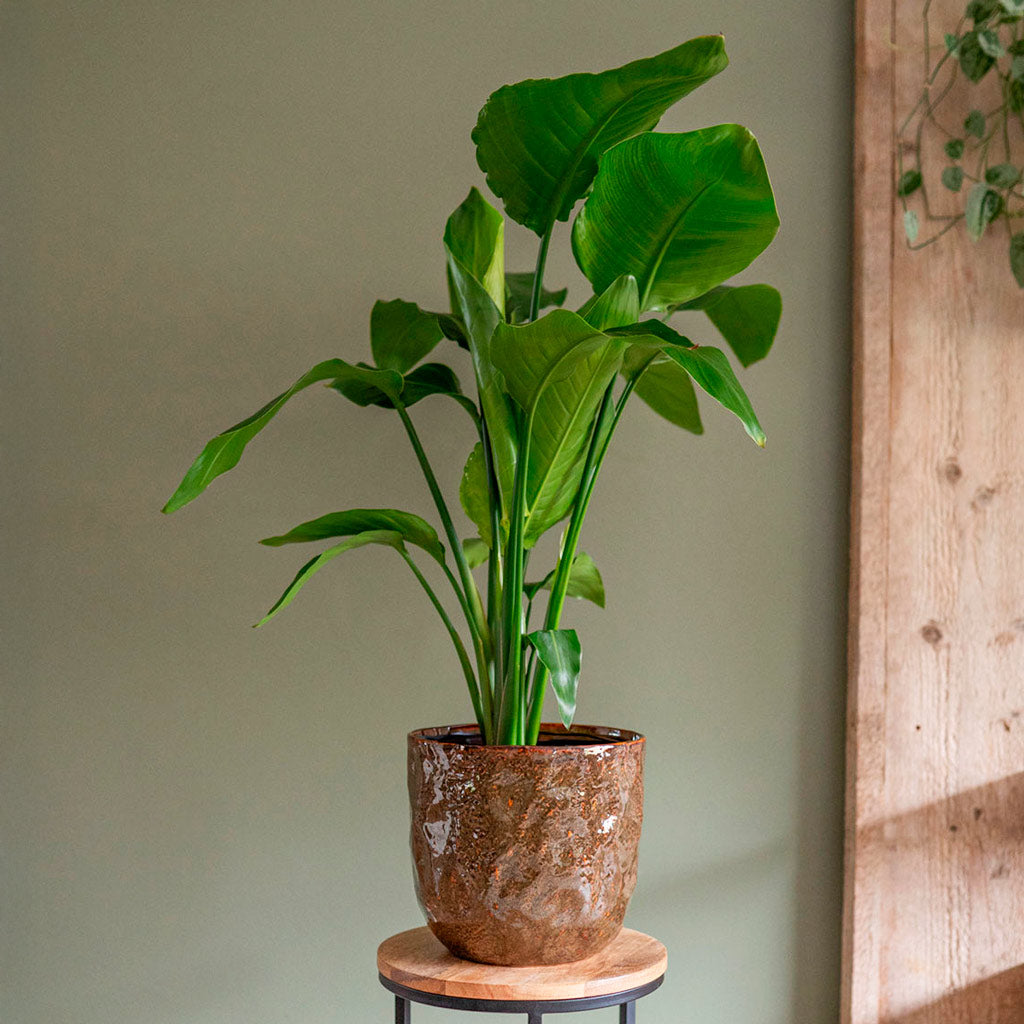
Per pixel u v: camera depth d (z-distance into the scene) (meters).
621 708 1.45
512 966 1.00
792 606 1.47
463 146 1.49
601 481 1.47
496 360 0.97
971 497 1.46
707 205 0.98
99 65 1.48
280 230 1.48
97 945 1.41
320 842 1.42
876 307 1.46
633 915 1.44
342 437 1.46
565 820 0.97
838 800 1.46
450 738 1.14
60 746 1.42
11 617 1.43
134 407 1.46
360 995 1.41
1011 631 1.45
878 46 1.48
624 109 0.98
